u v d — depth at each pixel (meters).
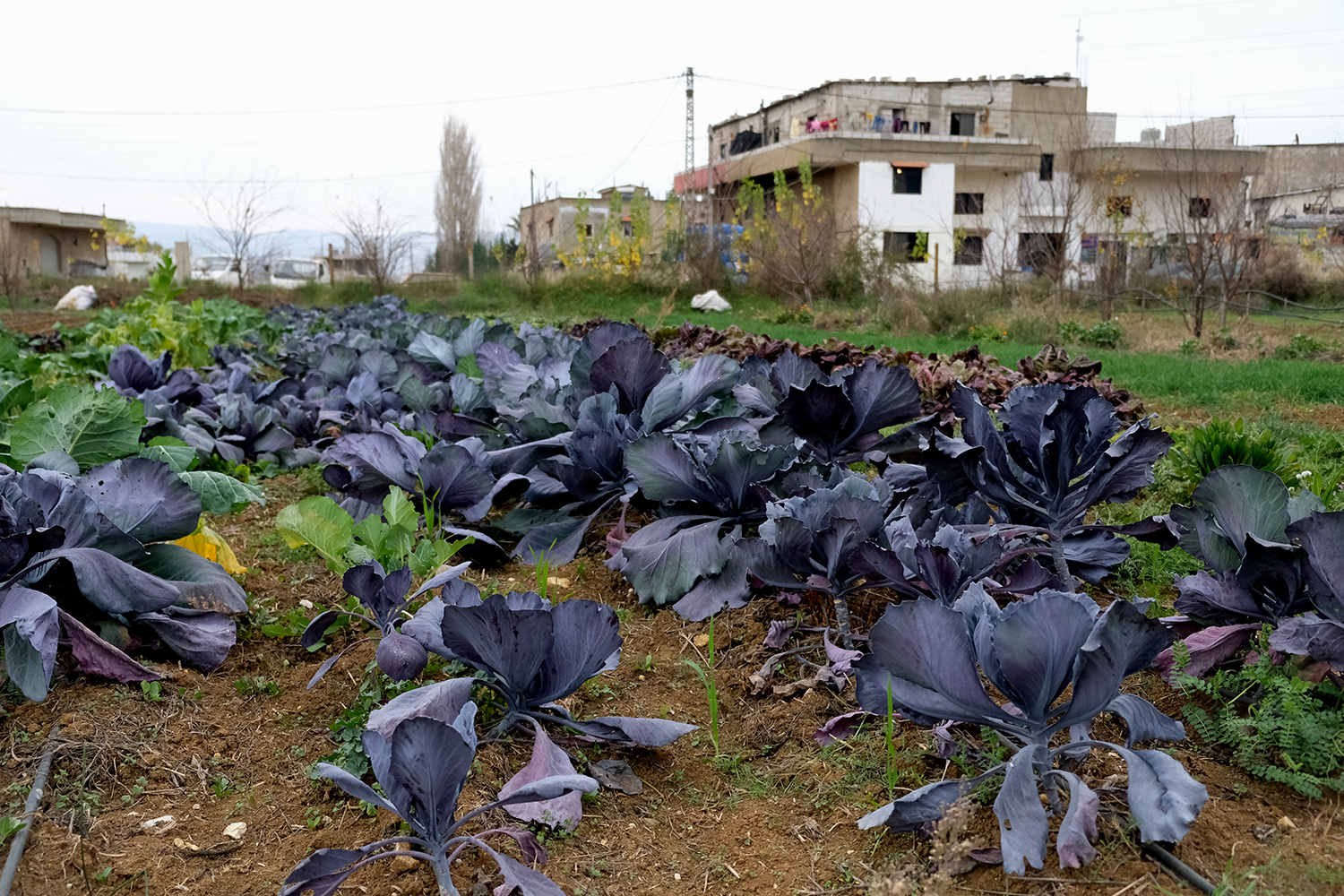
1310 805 2.11
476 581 3.80
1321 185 39.88
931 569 2.57
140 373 6.09
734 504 3.57
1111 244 26.94
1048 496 3.09
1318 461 5.18
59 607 2.90
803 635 3.15
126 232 36.66
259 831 2.26
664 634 3.36
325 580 3.79
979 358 7.43
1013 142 38.09
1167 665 2.55
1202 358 13.92
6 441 3.69
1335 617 2.21
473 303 28.64
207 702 2.81
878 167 37.41
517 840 2.01
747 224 32.44
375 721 2.37
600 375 4.47
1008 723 2.06
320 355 8.96
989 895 1.91
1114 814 2.06
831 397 3.81
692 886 2.07
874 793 2.31
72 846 2.16
